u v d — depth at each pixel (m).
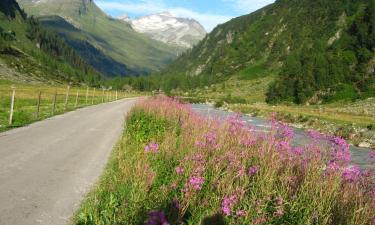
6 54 191.75
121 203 6.47
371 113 81.25
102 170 10.89
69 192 8.66
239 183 6.98
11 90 70.75
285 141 8.27
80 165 11.36
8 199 7.81
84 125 21.86
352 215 5.78
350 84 120.31
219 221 5.98
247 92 190.12
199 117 14.75
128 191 6.73
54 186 9.00
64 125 20.98
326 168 7.13
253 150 8.35
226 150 8.44
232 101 144.12
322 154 7.61
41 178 9.59
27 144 14.03
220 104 104.62
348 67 127.56
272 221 6.05
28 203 7.71
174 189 6.75
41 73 191.88
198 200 6.54
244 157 7.98
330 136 7.77
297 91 130.25
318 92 124.56
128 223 5.96
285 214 6.06
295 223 5.96
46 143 14.65
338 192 6.30
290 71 143.88
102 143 15.86
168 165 8.18
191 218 6.19
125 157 10.81
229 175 6.95
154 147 8.90
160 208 6.08
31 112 26.72
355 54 135.50
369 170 7.00
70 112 29.98
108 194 7.39
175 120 16.22
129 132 16.00
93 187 9.07
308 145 7.97
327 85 124.56
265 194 6.31
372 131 46.28
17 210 7.27
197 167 7.22
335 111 89.00
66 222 6.96
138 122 16.38
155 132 15.04
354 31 156.25
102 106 41.94
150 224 4.77
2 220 6.73
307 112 79.44
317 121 58.75
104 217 6.04
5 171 9.91
